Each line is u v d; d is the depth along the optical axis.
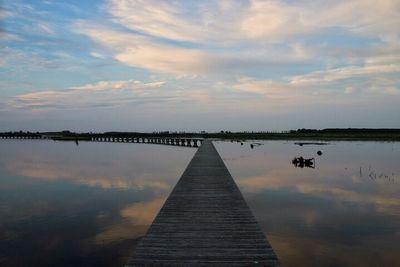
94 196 13.34
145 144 55.12
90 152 37.47
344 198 12.09
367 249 7.35
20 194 13.90
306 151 32.69
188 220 6.68
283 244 7.66
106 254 7.36
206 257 4.88
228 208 7.57
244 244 5.39
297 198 12.16
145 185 15.75
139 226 9.28
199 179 11.17
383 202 11.44
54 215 10.48
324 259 6.89
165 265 4.63
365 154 28.67
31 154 35.38
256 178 16.77
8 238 8.40
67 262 7.00
